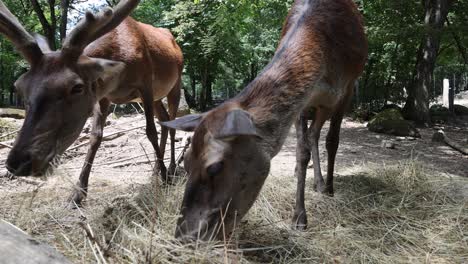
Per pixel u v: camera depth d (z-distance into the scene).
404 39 11.96
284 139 3.19
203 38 15.39
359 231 3.65
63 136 3.46
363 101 15.46
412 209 4.10
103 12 3.63
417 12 12.34
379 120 10.31
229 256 2.75
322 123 4.04
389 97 15.38
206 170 2.74
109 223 3.48
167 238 2.86
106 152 7.05
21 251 1.59
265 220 3.72
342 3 4.10
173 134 5.74
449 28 11.22
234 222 2.88
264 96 3.14
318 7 3.86
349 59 3.98
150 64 4.82
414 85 12.36
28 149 3.22
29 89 3.39
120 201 3.97
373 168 5.33
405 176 4.89
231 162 2.80
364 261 3.10
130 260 2.63
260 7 11.55
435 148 8.13
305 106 3.39
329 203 4.16
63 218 3.71
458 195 4.37
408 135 9.69
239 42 16.14
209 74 18.42
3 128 7.88
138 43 4.63
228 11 11.38
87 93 3.64
